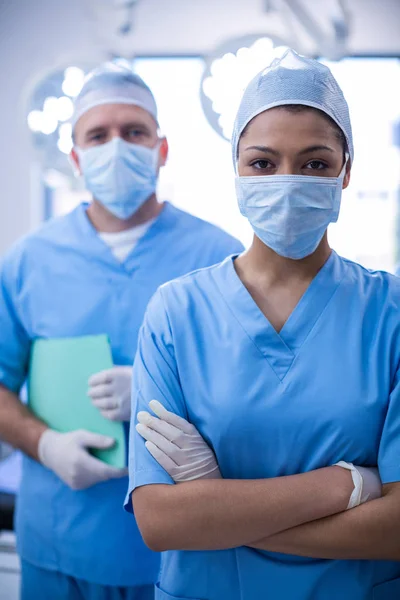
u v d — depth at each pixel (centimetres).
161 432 91
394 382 92
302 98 89
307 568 90
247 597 90
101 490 130
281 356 94
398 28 282
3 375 141
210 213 279
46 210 298
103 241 141
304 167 91
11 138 294
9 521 199
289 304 98
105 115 135
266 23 283
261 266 99
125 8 243
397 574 92
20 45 292
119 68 141
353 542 83
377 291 98
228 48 200
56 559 134
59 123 219
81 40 289
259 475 91
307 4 244
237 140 97
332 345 94
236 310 97
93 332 137
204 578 92
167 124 279
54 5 289
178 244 142
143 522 87
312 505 84
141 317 137
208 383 94
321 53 238
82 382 132
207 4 286
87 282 139
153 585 130
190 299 99
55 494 134
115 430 129
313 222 93
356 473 86
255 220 95
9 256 145
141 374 96
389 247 282
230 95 199
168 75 284
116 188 135
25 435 134
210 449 92
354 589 90
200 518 84
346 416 89
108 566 129
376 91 277
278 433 90
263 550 90
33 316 141
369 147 278
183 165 279
